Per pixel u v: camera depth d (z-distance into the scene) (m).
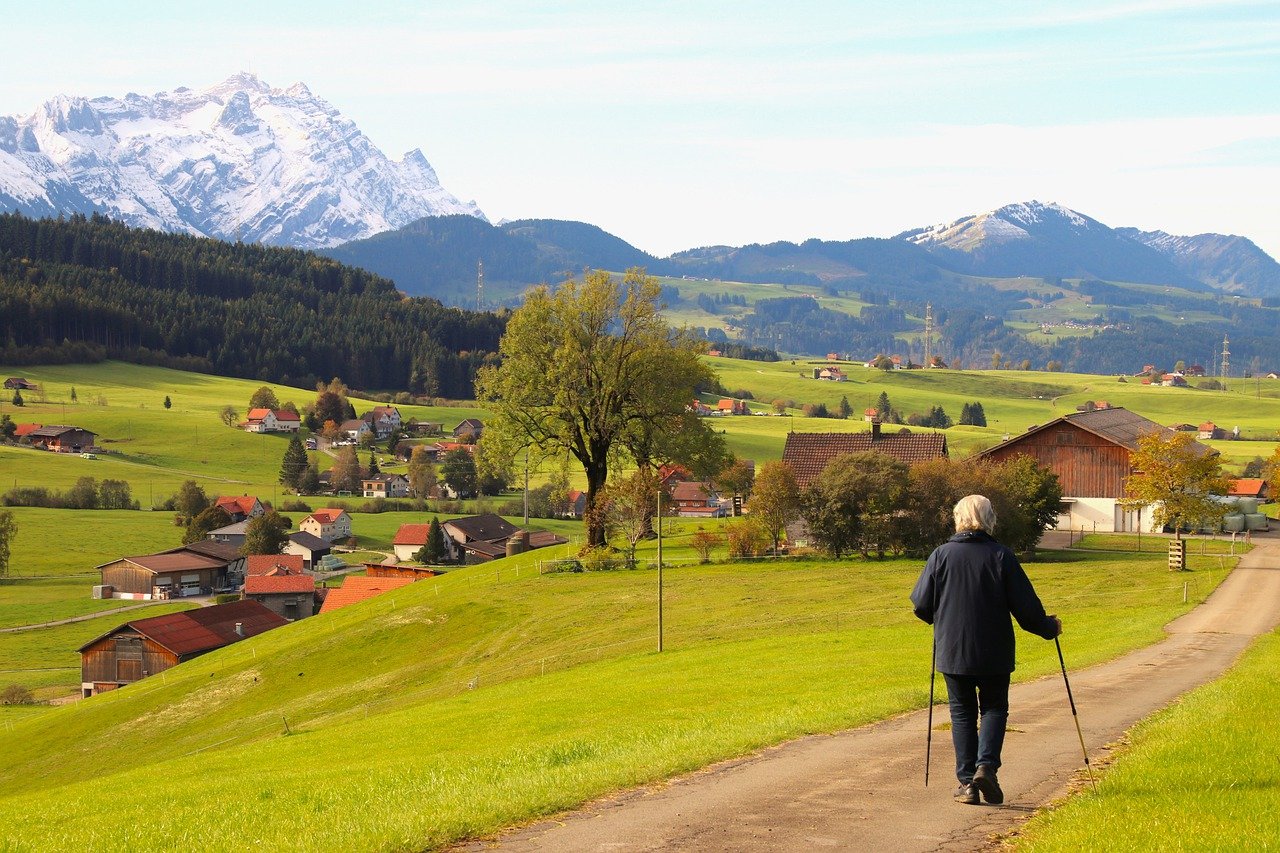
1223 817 10.59
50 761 56.22
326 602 99.06
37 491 178.75
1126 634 36.50
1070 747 15.62
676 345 84.44
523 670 48.34
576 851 11.00
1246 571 61.53
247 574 142.38
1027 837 10.67
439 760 20.45
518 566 82.75
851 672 30.28
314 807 15.52
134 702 63.44
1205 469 74.06
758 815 12.02
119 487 182.38
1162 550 75.44
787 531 81.19
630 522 77.31
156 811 18.73
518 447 83.62
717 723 20.80
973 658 11.77
